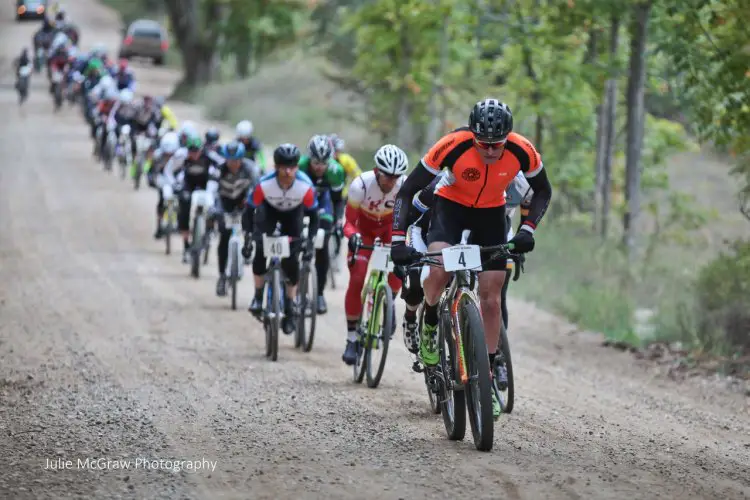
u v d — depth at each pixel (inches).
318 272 1471.5
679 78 1919.3
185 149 2170.3
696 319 1695.4
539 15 2429.9
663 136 2984.7
